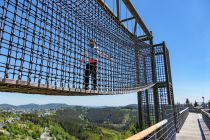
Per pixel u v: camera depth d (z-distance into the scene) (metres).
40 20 2.23
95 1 3.88
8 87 1.96
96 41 3.70
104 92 3.66
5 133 85.12
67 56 2.65
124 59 5.18
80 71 2.92
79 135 111.00
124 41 5.36
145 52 7.95
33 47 2.08
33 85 1.99
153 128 3.16
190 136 8.50
